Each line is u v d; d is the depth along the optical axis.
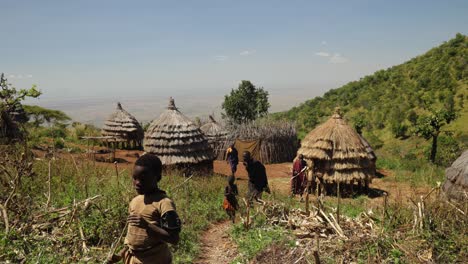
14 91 10.21
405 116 64.12
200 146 17.45
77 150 19.39
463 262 5.23
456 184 10.25
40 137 22.28
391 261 5.36
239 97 42.62
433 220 6.33
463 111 58.59
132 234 3.21
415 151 48.91
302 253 5.59
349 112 80.50
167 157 16.66
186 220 8.19
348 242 5.90
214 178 15.10
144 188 3.17
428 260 5.29
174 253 6.24
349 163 13.64
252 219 8.06
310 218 7.32
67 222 6.10
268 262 5.69
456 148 37.66
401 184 16.78
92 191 7.86
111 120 29.58
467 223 6.10
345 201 12.20
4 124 10.82
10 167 7.84
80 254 5.42
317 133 14.56
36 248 5.31
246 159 9.56
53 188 7.88
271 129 25.77
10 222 5.84
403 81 83.12
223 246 7.05
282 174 20.22
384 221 6.66
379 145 57.09
